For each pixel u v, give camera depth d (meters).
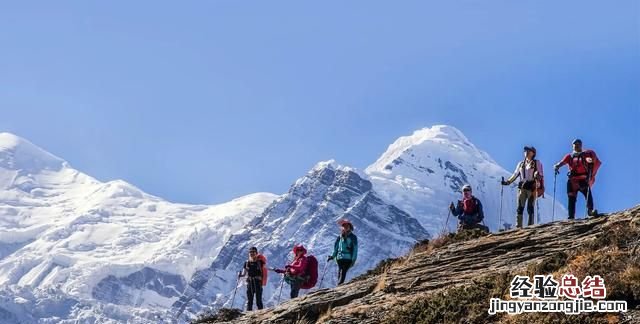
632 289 32.22
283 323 40.25
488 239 39.84
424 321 35.41
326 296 40.50
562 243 38.00
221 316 42.91
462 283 37.72
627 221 37.66
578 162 41.88
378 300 38.75
